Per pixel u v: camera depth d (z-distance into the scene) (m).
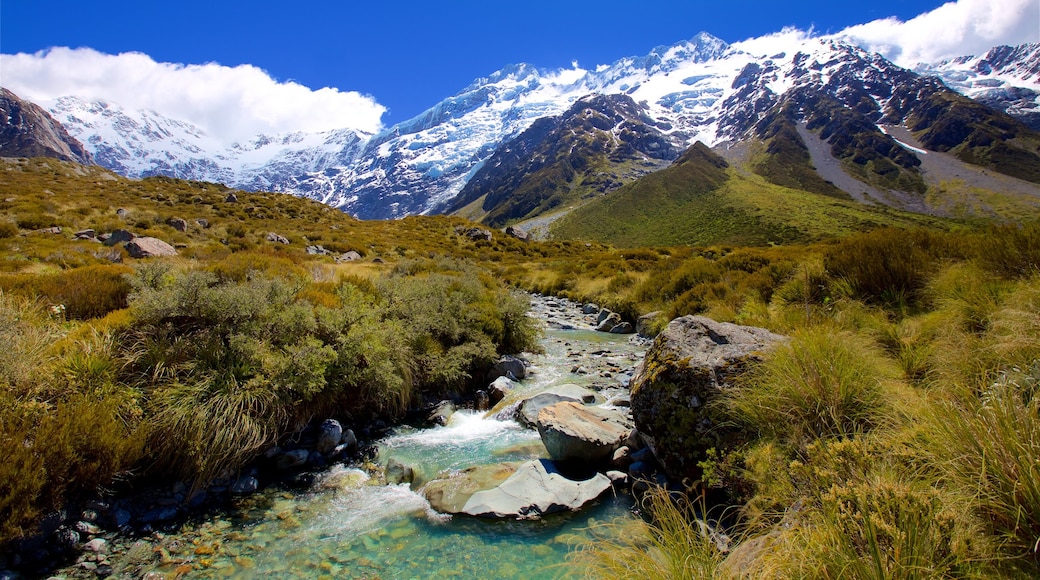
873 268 8.83
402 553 4.73
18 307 7.32
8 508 4.25
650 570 3.14
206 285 7.37
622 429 6.93
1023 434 2.67
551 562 4.51
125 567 4.47
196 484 5.61
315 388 6.92
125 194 50.53
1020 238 7.02
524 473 5.97
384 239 49.66
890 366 5.27
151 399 5.95
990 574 2.38
